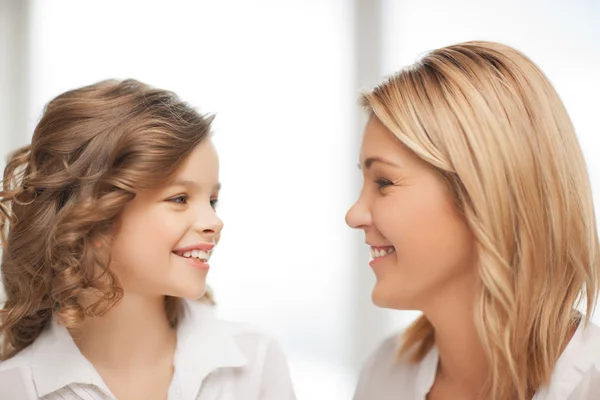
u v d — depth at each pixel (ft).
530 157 2.16
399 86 2.30
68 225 2.22
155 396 2.55
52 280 2.38
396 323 6.03
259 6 6.38
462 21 5.84
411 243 2.27
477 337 2.38
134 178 2.21
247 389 2.74
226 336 2.72
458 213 2.23
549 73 5.53
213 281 6.45
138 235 2.28
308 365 6.24
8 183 2.54
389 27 6.07
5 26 6.84
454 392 2.60
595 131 5.41
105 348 2.47
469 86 2.19
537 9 5.57
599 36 5.42
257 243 6.39
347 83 6.20
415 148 2.19
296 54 6.32
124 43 6.65
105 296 2.27
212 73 6.46
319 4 6.26
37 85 6.84
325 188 6.26
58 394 2.44
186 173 2.32
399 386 2.85
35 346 2.54
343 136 6.22
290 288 6.33
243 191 6.40
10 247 2.50
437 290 2.36
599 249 2.31
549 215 2.18
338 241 6.23
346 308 6.20
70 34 6.76
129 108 2.35
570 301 2.23
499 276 2.14
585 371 2.22
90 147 2.32
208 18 6.49
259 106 6.38
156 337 2.56
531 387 2.31
